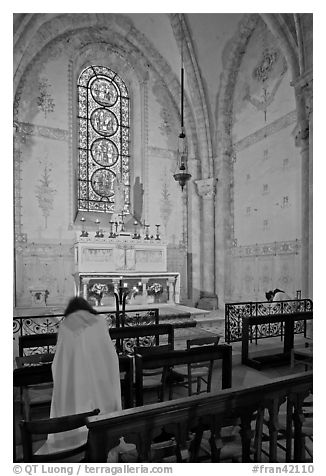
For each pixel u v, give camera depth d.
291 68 11.22
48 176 13.64
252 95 13.90
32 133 13.41
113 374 3.60
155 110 16.23
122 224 13.84
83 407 3.38
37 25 11.95
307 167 10.92
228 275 14.96
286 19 11.07
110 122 15.64
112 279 12.28
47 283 13.32
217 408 2.85
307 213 10.88
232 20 13.93
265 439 3.74
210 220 15.38
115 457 3.43
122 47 15.61
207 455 3.24
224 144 15.16
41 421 2.54
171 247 15.95
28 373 3.79
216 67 14.93
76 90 14.80
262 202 13.25
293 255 11.70
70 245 13.85
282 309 9.65
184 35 14.00
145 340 7.76
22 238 12.95
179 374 5.01
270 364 6.80
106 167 15.36
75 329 3.53
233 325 9.38
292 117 11.87
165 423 2.65
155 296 13.27
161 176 16.09
